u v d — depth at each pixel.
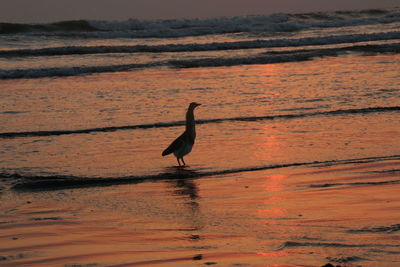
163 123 46.50
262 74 74.12
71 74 78.12
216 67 83.12
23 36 127.31
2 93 62.56
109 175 32.03
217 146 38.50
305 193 26.95
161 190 28.86
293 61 87.75
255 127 44.16
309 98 55.59
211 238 20.58
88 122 47.25
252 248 19.09
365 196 25.95
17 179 31.39
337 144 38.00
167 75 75.38
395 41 114.31
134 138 41.78
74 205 26.27
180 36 134.88
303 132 41.94
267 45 112.25
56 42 122.44
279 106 52.19
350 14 181.12
